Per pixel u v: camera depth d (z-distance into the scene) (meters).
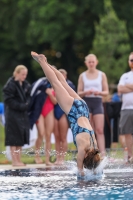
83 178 17.94
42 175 19.16
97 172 18.31
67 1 81.31
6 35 91.38
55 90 19.28
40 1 82.56
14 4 88.62
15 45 88.50
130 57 25.58
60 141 26.16
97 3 81.00
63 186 15.85
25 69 24.72
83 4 81.44
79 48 87.44
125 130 25.14
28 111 25.77
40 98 25.58
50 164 24.98
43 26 80.81
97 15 81.62
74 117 18.72
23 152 26.59
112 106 29.89
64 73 26.02
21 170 21.31
